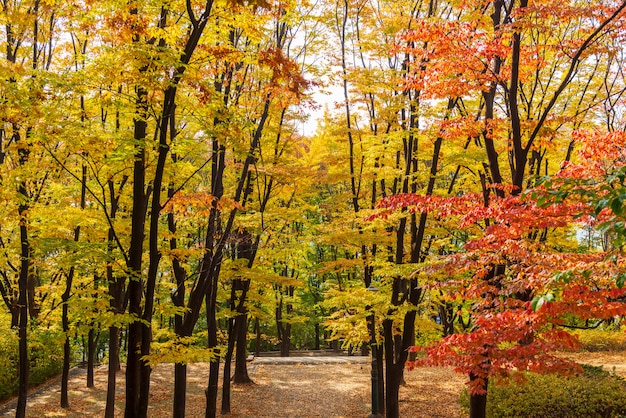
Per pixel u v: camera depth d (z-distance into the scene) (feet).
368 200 60.85
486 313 23.09
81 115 31.35
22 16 32.14
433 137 36.70
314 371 68.39
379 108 45.24
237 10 26.30
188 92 30.17
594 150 22.77
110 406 44.27
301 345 130.52
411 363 22.56
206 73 33.65
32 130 28.55
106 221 35.47
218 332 61.93
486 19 33.06
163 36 26.94
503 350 21.21
